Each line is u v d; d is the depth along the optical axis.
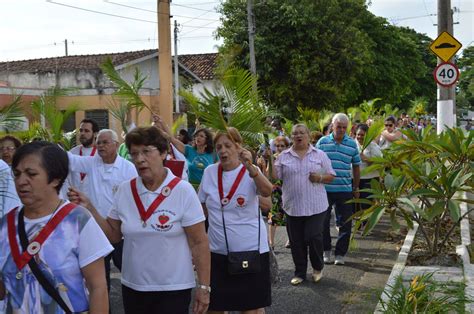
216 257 4.89
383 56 40.72
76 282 2.89
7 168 4.98
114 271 7.97
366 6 33.22
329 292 6.96
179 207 3.83
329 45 28.64
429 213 7.15
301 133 7.12
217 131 5.41
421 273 6.91
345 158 8.19
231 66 6.35
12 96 8.46
